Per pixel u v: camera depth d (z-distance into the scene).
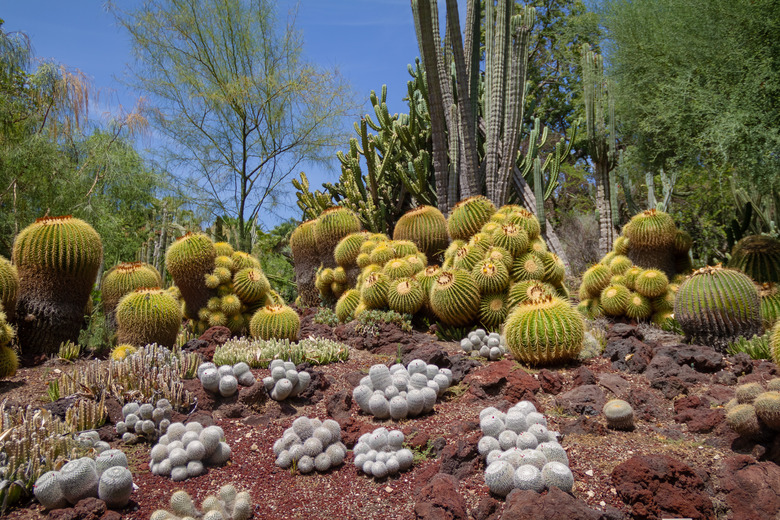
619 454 3.68
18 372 5.71
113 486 3.31
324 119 15.42
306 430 4.05
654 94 8.96
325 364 6.00
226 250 7.88
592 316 7.68
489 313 6.58
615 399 4.53
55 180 10.42
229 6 14.62
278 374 4.87
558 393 4.79
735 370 4.96
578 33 14.83
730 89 7.62
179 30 14.66
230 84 14.23
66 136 11.41
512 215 7.31
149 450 4.14
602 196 10.87
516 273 6.87
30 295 6.15
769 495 3.21
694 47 7.98
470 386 4.88
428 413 4.61
